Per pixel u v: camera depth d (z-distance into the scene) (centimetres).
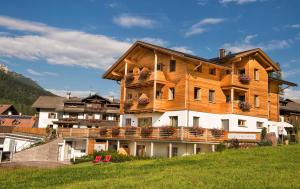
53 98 8069
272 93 4422
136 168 2080
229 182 1444
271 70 4147
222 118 3666
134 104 3822
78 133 4247
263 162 1998
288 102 6009
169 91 3628
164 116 3612
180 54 3372
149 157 3119
